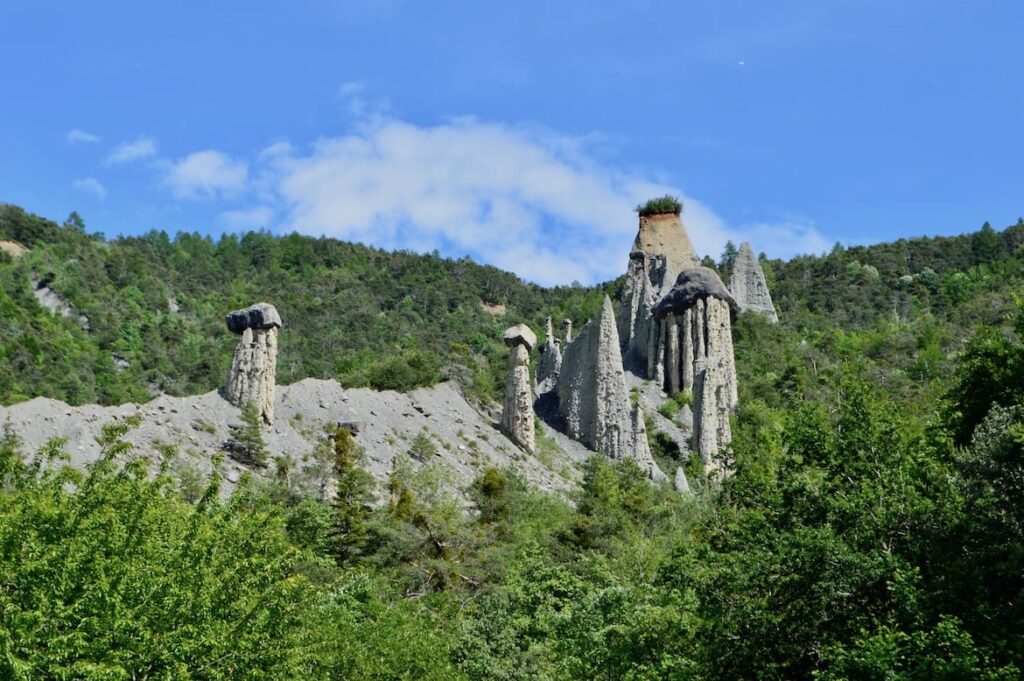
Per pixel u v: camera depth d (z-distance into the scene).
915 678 28.67
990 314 160.62
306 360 172.75
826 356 155.50
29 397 118.38
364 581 57.59
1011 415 35.84
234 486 76.00
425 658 47.88
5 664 27.19
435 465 91.44
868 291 199.88
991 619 29.86
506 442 104.81
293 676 34.41
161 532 35.38
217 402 87.38
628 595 47.38
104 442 42.56
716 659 34.81
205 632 31.72
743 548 36.88
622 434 111.75
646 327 143.38
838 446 38.31
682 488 103.25
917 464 35.91
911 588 30.47
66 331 163.38
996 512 32.41
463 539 72.12
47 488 35.03
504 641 52.91
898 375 128.62
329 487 78.94
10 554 30.44
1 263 187.75
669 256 156.38
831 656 30.41
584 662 43.78
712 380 115.12
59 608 29.05
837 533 35.06
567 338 146.38
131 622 30.12
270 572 34.91
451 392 111.00
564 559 72.50
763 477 39.34
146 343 170.50
